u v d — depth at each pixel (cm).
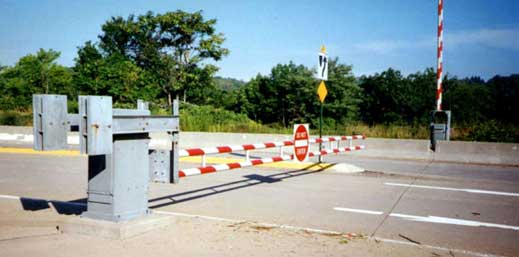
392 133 1811
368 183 1001
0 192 856
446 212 719
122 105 3631
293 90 5003
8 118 2717
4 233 539
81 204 726
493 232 602
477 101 5434
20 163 1340
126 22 4734
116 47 4681
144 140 561
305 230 577
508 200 824
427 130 1780
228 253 469
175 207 730
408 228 616
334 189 919
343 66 4781
